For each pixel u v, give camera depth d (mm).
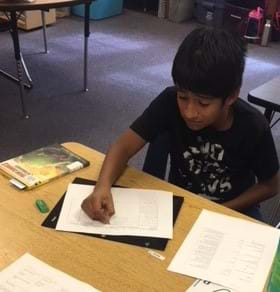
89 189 1086
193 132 1257
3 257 856
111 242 918
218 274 847
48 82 3496
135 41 4547
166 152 1337
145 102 3309
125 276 830
